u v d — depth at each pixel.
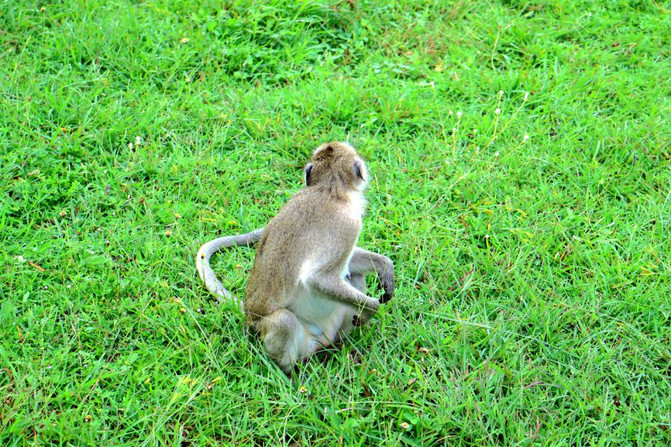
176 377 5.10
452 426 4.85
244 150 7.06
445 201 6.65
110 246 6.03
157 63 7.76
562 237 6.31
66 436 4.64
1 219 6.15
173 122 7.22
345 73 8.06
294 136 7.14
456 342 5.33
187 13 8.40
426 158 7.02
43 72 7.66
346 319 5.45
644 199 6.64
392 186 6.73
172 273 5.90
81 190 6.50
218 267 5.98
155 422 4.80
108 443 4.68
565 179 6.92
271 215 6.47
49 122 7.01
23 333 5.31
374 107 7.59
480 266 6.03
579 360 5.29
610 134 7.23
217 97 7.57
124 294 5.70
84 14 8.17
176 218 6.28
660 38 8.49
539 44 8.39
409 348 5.36
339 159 5.29
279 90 7.74
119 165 6.77
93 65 7.66
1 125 6.93
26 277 5.70
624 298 5.75
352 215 5.18
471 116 7.45
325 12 8.50
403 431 4.84
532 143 7.26
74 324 5.41
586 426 4.88
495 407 4.85
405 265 6.05
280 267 5.08
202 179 6.71
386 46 8.41
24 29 7.98
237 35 8.20
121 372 5.06
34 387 4.86
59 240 6.00
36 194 6.38
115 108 7.16
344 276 5.46
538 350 5.45
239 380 5.17
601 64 8.21
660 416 4.89
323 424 4.81
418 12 8.81
